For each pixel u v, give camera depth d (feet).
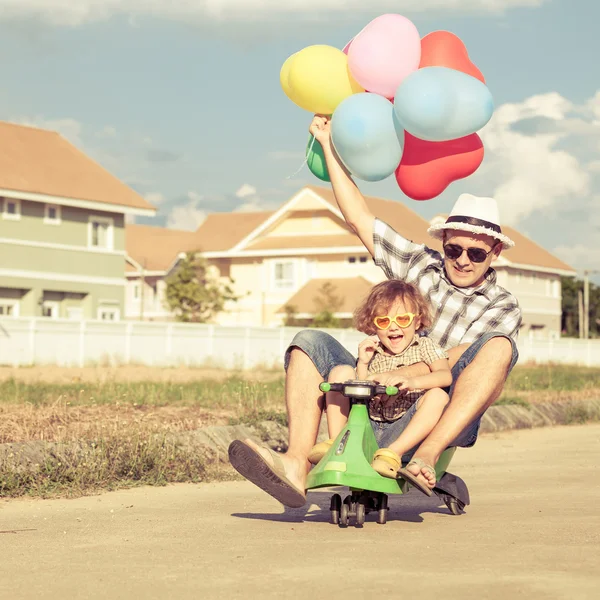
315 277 179.11
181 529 18.19
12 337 97.09
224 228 193.36
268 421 36.76
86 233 128.36
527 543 16.15
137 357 107.24
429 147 21.81
